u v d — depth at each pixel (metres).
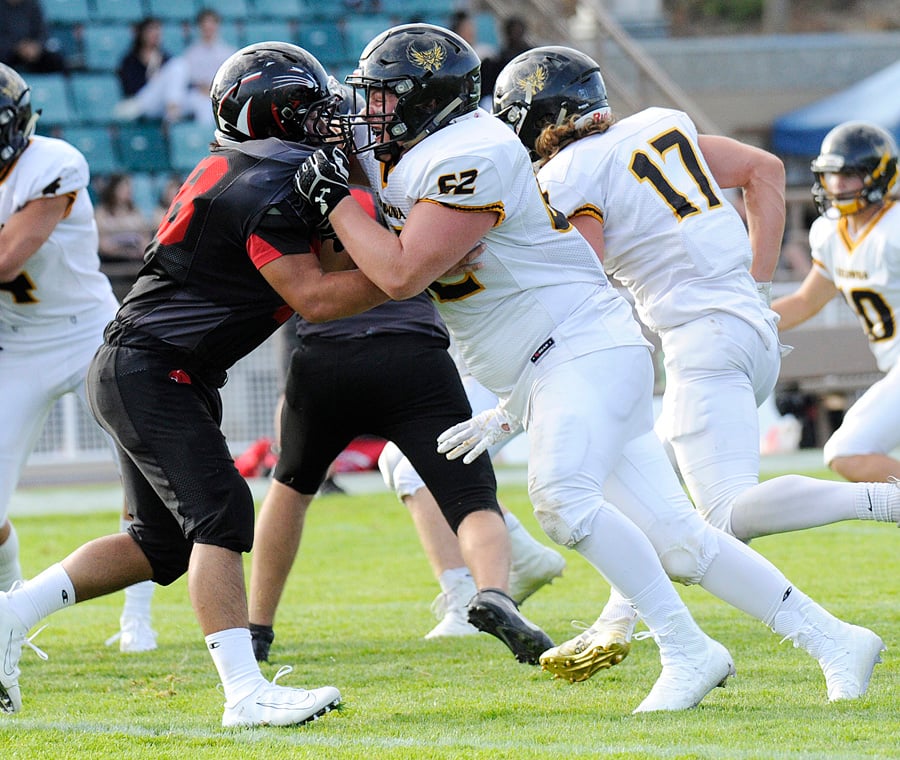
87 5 49.47
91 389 12.07
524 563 16.97
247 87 11.62
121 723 11.76
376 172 11.70
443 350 15.08
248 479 37.66
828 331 42.91
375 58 11.27
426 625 17.86
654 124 14.08
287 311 12.02
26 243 15.47
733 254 13.93
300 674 14.24
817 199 19.52
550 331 11.48
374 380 14.73
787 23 88.94
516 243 11.41
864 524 26.91
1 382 16.16
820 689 12.34
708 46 68.06
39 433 16.73
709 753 9.77
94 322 16.66
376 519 30.03
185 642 17.14
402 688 13.24
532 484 11.48
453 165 10.91
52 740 10.99
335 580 22.45
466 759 9.83
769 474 34.78
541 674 13.81
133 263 42.09
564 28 53.41
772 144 65.94
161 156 46.72
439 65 11.19
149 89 46.88
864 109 61.72
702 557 11.74
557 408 11.34
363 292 11.27
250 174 11.43
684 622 11.55
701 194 13.99
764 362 14.05
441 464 14.62
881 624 16.08
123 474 12.57
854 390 43.31
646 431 11.98
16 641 12.12
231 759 10.04
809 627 11.75
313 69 11.91
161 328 11.73
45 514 33.19
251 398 39.97
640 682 13.26
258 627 15.30
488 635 16.73
